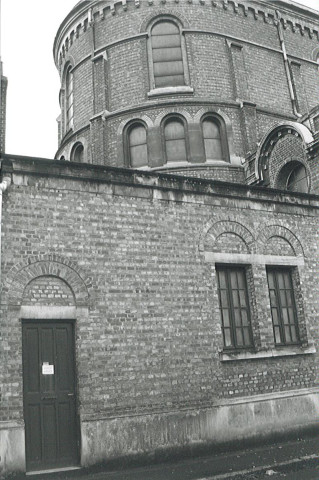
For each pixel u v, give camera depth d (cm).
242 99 1944
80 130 2042
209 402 1011
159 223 1061
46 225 944
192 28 1978
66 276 940
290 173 1585
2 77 1116
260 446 1034
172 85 1948
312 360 1176
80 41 2144
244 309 1147
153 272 1027
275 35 2145
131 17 2019
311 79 2189
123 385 938
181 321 1029
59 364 915
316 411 1135
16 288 892
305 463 879
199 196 1123
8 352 861
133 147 1916
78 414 896
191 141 1853
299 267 1217
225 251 1127
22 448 829
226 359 1053
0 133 1092
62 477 833
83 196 994
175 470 872
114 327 959
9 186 927
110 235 1002
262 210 1202
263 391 1085
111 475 850
